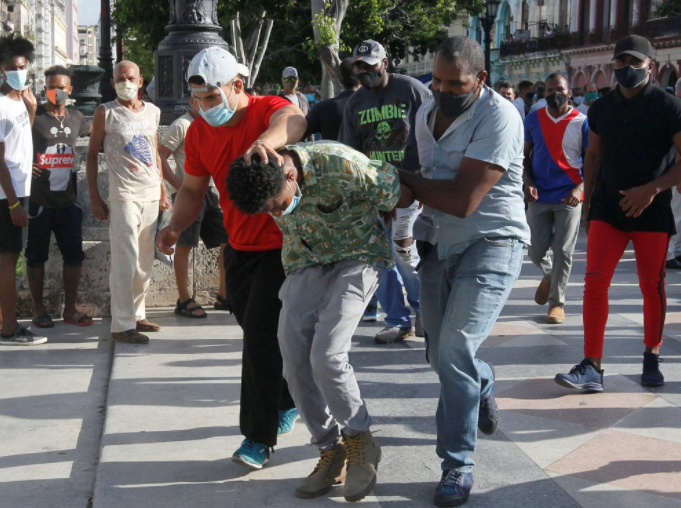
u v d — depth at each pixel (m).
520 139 3.45
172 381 5.19
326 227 3.36
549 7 46.66
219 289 7.25
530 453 4.03
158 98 8.13
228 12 24.73
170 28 8.11
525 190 6.53
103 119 6.03
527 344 5.99
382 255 3.46
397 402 4.79
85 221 7.05
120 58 31.61
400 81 5.45
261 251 3.82
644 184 4.66
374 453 3.54
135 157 6.08
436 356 3.82
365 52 5.32
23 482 3.85
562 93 6.39
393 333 6.05
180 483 3.74
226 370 5.43
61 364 5.69
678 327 6.47
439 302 3.71
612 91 4.81
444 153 3.47
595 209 4.87
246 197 3.00
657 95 4.62
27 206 6.10
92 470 4.00
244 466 3.86
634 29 38.41
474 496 3.58
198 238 6.96
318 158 3.23
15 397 5.02
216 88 3.60
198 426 4.43
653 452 4.02
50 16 117.62
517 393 4.92
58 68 6.46
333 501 3.56
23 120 5.96
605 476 3.76
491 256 3.50
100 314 7.02
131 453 4.07
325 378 3.33
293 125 3.52
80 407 4.86
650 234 4.82
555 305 6.64
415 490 3.66
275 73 31.58
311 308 3.44
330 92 16.16
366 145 5.52
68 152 6.54
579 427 4.36
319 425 3.55
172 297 7.30
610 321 6.68
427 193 3.32
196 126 3.86
